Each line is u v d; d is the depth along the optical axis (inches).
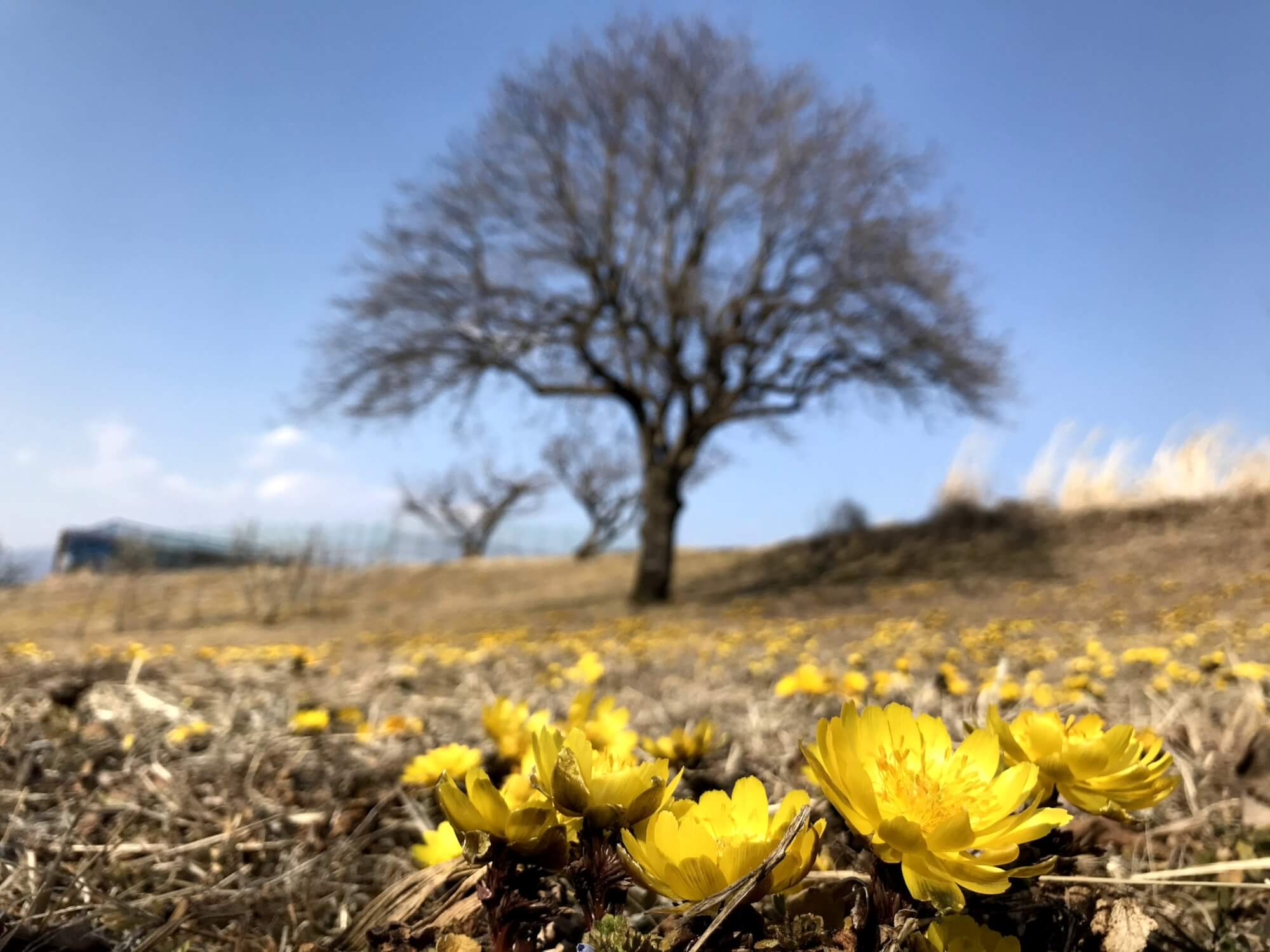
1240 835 66.2
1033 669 178.1
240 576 947.3
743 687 161.9
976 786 31.5
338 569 932.0
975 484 707.4
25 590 934.4
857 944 32.0
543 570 911.7
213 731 106.3
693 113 604.4
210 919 56.1
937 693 113.9
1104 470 649.0
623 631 348.2
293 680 172.6
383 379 584.1
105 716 113.3
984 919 37.2
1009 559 565.0
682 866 30.0
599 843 33.5
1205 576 431.5
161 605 788.0
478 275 594.9
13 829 67.8
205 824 74.9
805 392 604.1
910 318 559.2
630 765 38.4
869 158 584.1
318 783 85.0
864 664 162.2
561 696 151.6
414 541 1461.6
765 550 792.9
